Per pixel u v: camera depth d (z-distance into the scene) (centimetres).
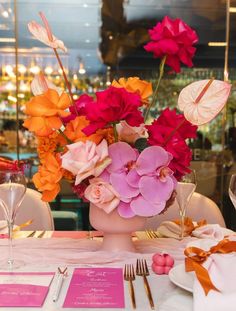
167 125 88
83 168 79
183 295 66
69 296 65
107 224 88
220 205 403
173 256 91
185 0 424
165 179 85
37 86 97
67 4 425
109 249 91
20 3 421
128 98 76
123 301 64
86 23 444
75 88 458
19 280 72
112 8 433
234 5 429
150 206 85
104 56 457
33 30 89
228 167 427
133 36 454
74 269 80
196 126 87
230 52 448
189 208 152
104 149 81
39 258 86
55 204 302
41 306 62
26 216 147
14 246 98
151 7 432
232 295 58
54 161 84
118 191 84
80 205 298
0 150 427
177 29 85
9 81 442
